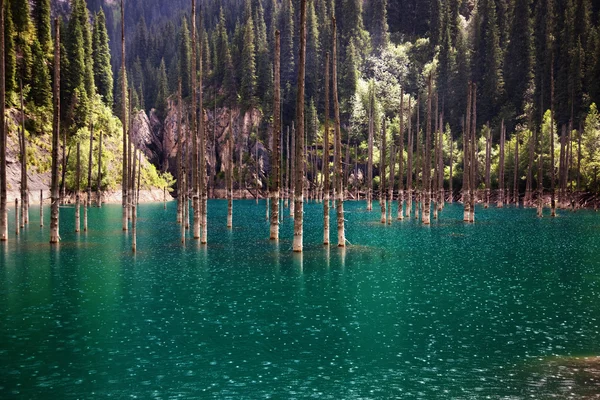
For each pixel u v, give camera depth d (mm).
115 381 14867
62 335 18891
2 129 42875
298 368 15922
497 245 45344
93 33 144625
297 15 175875
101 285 27578
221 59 177125
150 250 41094
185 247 43062
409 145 74125
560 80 129375
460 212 90062
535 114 130625
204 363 16297
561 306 23484
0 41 40531
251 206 112500
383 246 44312
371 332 19516
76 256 37688
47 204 99812
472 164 68375
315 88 160375
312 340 18547
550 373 15516
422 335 19188
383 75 181125
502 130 105875
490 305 23641
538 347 17875
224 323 20531
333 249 42281
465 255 39188
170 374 15406
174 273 31344
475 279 29734
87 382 14797
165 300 24328
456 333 19438
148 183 135250
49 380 14914
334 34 44281
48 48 121250
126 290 26406
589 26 139125
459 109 152750
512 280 29531
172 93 186625
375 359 16688
